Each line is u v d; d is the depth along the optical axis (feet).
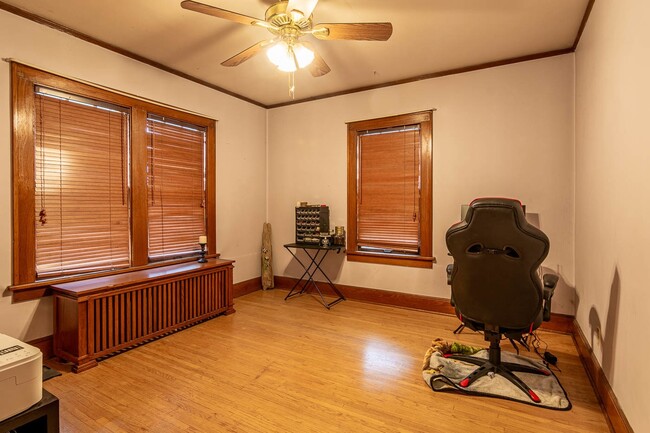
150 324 9.47
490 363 7.35
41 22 8.35
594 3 7.43
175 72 11.60
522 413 6.23
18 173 8.00
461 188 11.55
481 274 6.42
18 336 8.06
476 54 10.44
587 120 8.23
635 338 4.84
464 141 11.48
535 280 6.16
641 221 4.69
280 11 6.71
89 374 7.72
